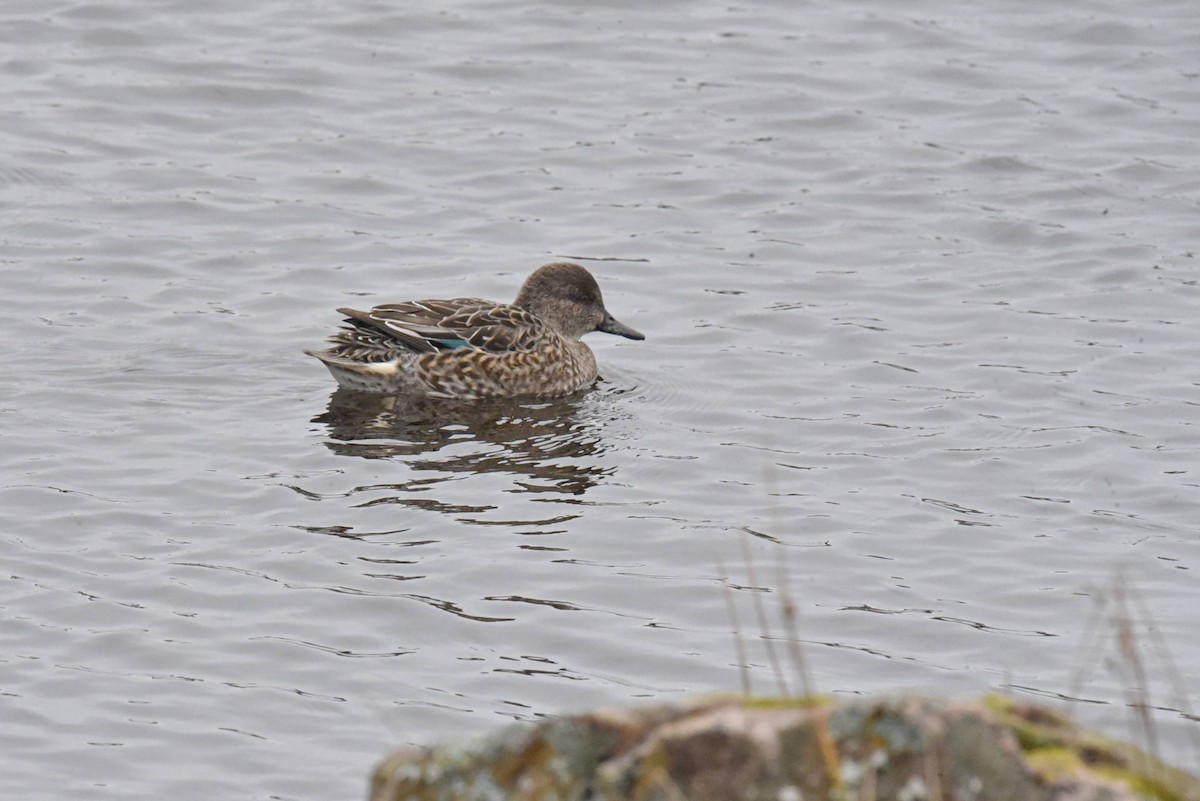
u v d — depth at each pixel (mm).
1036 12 28141
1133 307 19344
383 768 6598
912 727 6172
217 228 21062
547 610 12273
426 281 19969
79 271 19688
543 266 18672
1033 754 6285
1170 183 22734
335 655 11555
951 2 28578
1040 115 24703
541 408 17031
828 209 22062
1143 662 11648
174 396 16594
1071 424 16156
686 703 6516
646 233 21406
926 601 12578
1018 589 12781
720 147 23656
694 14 27984
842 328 18797
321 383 17312
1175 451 15531
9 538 13141
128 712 10750
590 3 28109
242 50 25953
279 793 9930
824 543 13500
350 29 26906
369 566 12898
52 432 15406
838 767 6141
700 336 18812
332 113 24266
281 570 12781
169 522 13578
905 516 14062
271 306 19141
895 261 20672
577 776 6363
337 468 14906
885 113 24766
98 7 27047
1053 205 22156
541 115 24391
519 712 10852
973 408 16594
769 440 15844
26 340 17734
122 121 23766
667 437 16000
